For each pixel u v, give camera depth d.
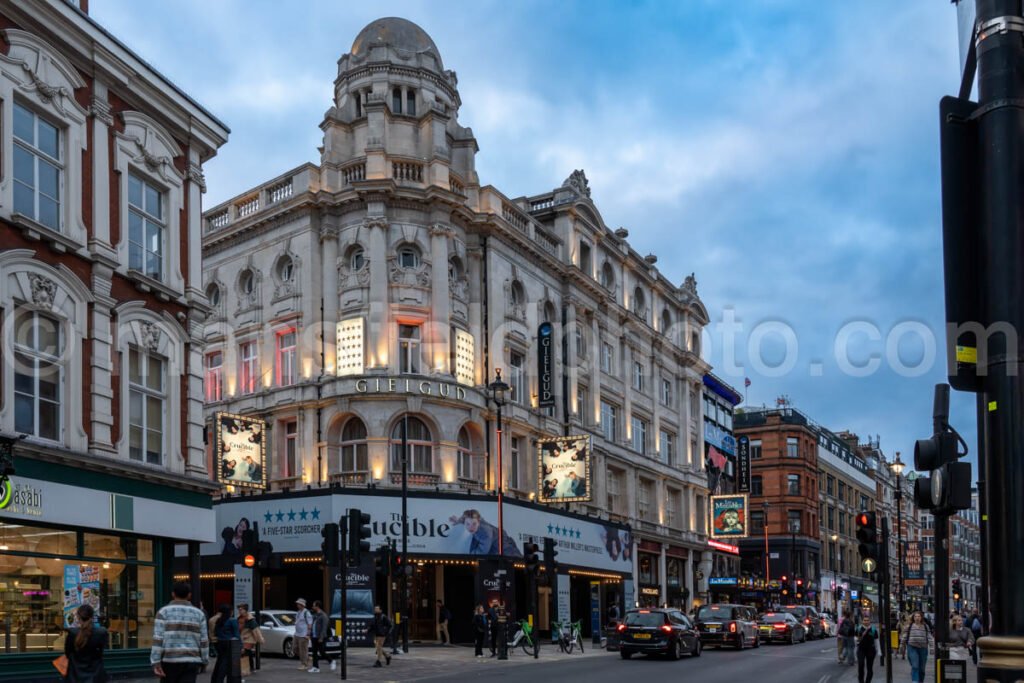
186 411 24.06
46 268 19.73
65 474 19.78
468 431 39.34
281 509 36.03
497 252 41.38
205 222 43.56
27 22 19.86
